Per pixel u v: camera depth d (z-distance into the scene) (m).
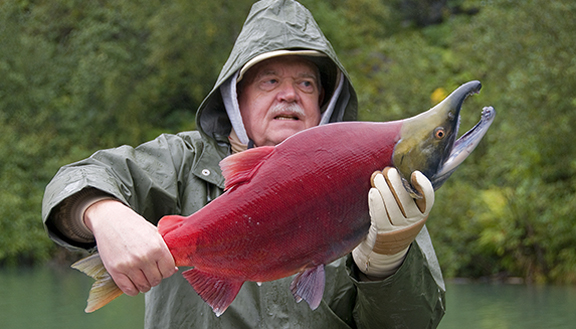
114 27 22.69
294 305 2.41
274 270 1.81
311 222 1.78
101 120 21.19
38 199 18.27
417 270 2.10
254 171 1.81
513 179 12.23
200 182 2.50
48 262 17.66
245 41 2.53
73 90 21.41
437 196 13.10
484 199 12.59
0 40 20.70
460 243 12.46
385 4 29.62
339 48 25.17
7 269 15.84
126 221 1.75
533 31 11.37
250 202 1.78
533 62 11.06
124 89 21.52
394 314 2.15
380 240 1.83
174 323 2.39
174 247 1.78
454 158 1.81
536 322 6.35
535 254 11.70
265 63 2.55
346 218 1.80
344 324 2.46
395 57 19.62
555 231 11.08
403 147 1.79
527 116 11.17
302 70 2.55
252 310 2.39
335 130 1.83
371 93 18.52
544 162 11.66
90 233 1.91
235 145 2.61
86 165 2.22
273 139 2.53
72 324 6.58
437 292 2.24
